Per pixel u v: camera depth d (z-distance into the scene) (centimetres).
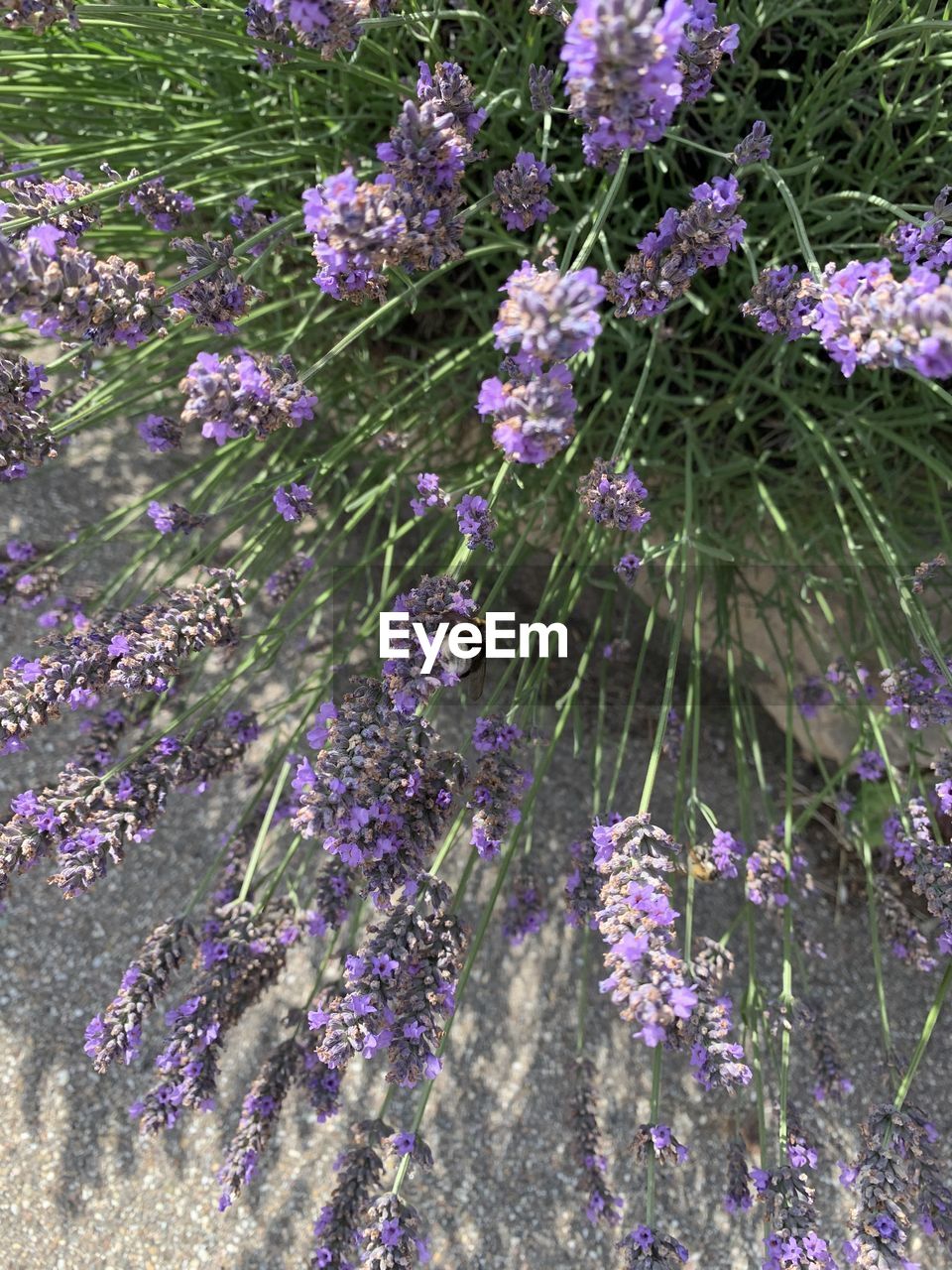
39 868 44
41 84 35
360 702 26
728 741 47
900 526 40
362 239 23
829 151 37
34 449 27
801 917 44
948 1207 29
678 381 40
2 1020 41
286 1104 41
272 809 33
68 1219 39
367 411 43
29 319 23
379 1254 28
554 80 32
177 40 35
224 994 31
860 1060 41
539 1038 42
